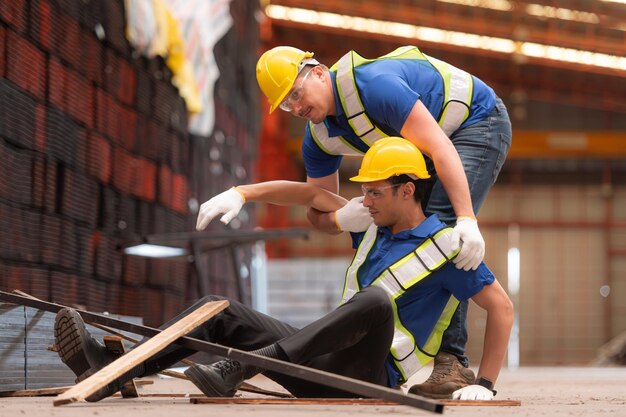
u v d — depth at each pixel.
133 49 15.38
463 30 41.97
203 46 17.39
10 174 11.04
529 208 46.31
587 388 11.36
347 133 6.54
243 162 24.23
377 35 42.84
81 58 13.28
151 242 13.77
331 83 6.30
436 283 5.66
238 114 23.45
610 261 45.78
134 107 15.58
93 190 13.83
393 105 6.02
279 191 6.45
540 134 45.06
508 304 5.71
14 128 11.11
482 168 6.68
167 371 5.94
